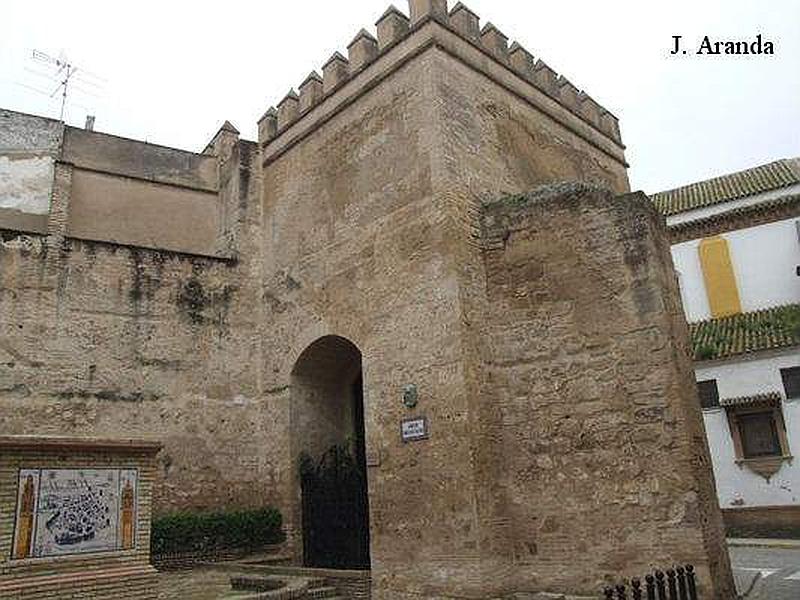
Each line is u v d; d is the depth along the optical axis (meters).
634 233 10.23
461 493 10.12
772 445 19.91
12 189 14.41
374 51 13.73
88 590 7.70
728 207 23.67
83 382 13.22
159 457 13.56
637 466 9.59
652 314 9.88
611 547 9.57
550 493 10.22
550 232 11.00
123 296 14.05
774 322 21.34
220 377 14.70
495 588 9.77
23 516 7.57
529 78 14.40
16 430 12.37
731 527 19.67
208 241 16.39
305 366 14.23
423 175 11.73
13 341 12.72
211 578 11.43
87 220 15.06
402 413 11.23
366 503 12.43
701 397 20.92
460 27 12.92
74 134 15.55
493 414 10.72
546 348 10.69
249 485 14.41
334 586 10.55
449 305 10.88
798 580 10.58
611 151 16.94
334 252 13.45
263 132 16.30
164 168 16.44
